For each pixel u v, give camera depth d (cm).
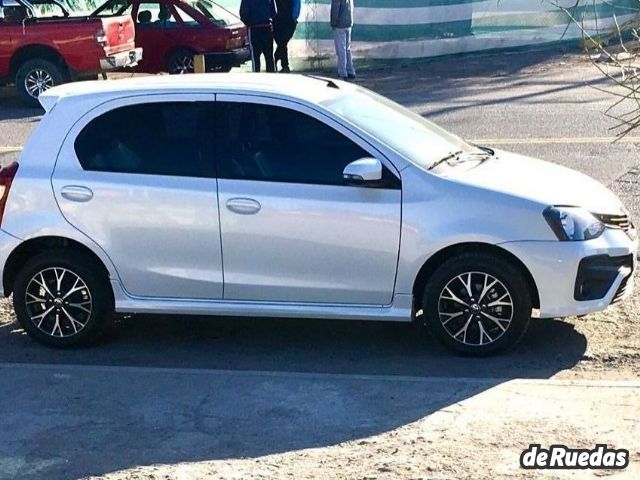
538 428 509
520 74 1988
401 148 642
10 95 1897
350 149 634
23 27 1691
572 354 638
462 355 636
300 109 643
